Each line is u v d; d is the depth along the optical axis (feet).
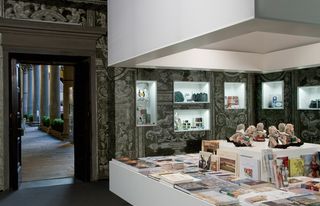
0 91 21.11
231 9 7.81
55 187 21.84
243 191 9.80
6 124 21.26
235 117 28.60
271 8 7.34
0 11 21.12
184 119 27.35
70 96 48.65
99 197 19.22
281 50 16.58
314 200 8.86
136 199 12.85
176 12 9.93
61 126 57.00
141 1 12.10
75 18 23.09
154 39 11.19
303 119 25.43
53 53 22.29
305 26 8.04
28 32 21.48
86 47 23.29
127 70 24.25
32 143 48.96
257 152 11.45
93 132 23.67
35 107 98.37
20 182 22.74
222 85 28.04
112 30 15.24
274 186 10.37
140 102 25.58
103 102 24.18
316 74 24.25
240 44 14.99
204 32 8.73
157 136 25.41
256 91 29.35
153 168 13.38
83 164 23.75
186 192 9.92
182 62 15.99
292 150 11.89
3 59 21.11
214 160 12.95
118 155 23.80
